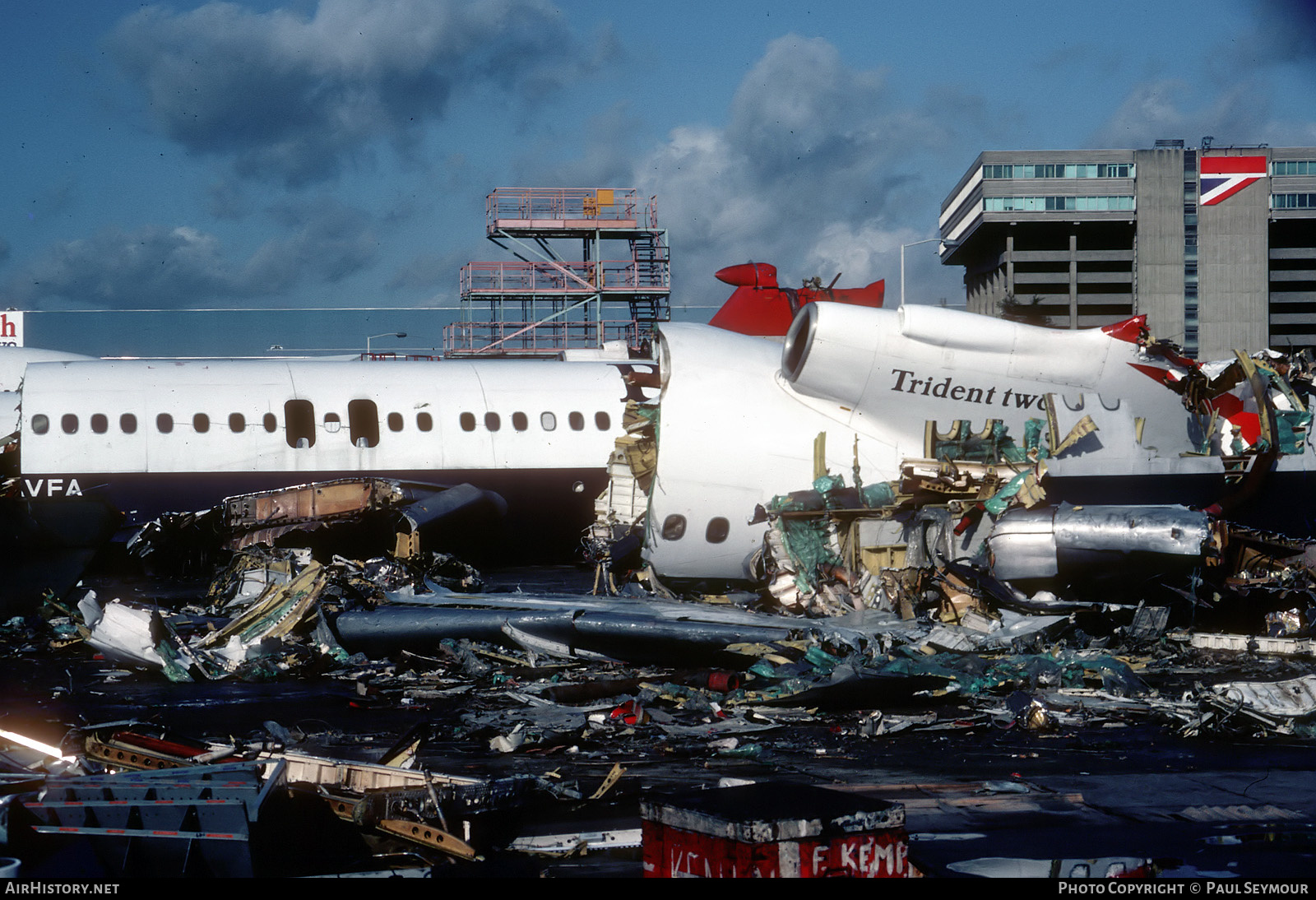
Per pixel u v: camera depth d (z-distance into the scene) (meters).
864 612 16.11
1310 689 10.89
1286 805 7.89
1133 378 20.77
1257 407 20.56
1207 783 8.59
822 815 5.21
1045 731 10.75
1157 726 10.96
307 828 6.71
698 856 5.34
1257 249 128.25
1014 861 6.61
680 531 20.41
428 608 15.99
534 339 52.50
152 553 26.48
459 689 13.16
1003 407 20.61
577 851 6.82
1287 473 20.73
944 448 20.41
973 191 135.25
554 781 8.59
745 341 21.83
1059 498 20.47
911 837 7.12
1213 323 128.75
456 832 6.98
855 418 20.73
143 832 6.32
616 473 25.33
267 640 15.34
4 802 6.34
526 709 11.73
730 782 7.51
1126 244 132.00
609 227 52.53
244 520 26.05
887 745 10.17
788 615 18.81
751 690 12.39
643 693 12.41
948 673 12.26
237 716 12.09
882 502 19.28
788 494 19.50
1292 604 17.17
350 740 10.73
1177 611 17.05
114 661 14.96
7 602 19.53
